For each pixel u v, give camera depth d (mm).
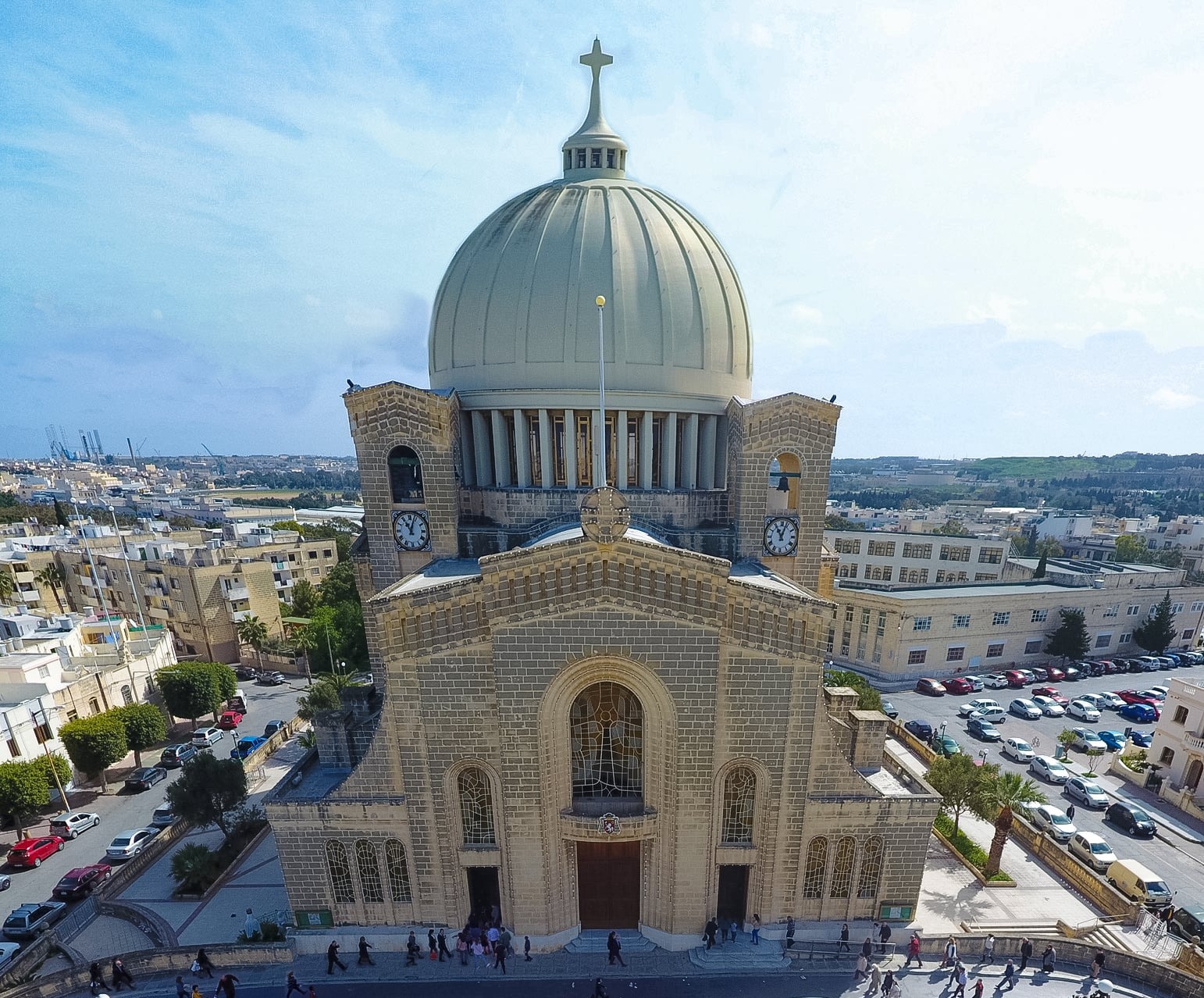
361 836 33594
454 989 31828
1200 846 48438
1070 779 55906
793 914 34594
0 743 54688
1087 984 32344
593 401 38906
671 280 39406
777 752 32406
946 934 35000
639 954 33531
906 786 37031
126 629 81688
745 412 38094
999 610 87125
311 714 56000
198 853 41219
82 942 37312
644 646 30594
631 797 33500
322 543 121812
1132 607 95500
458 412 40375
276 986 32344
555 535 33906
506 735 31391
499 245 40281
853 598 89000
